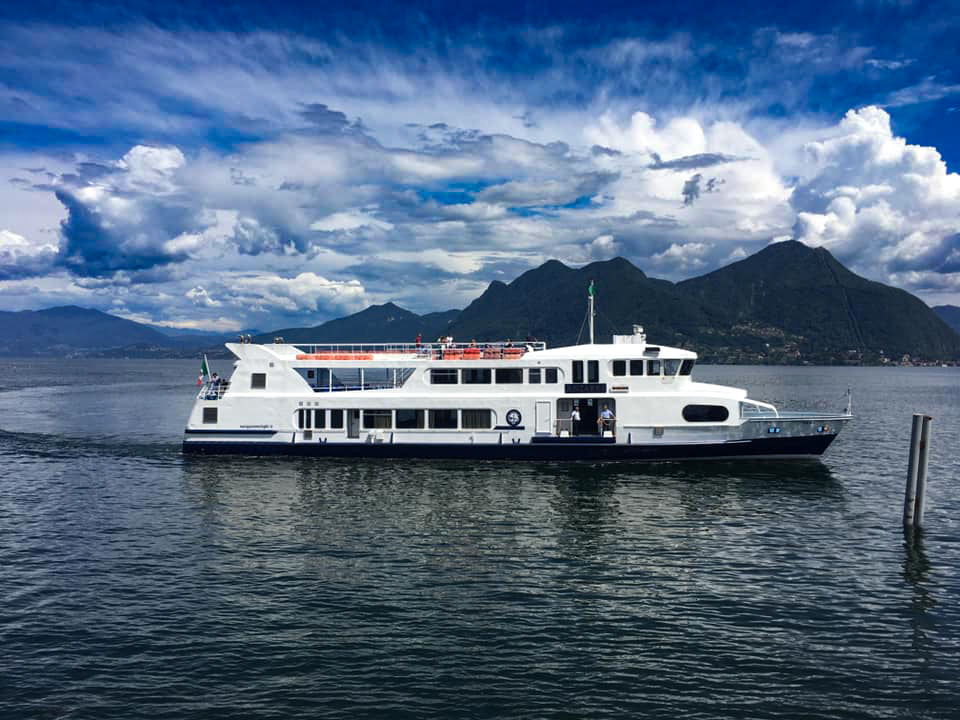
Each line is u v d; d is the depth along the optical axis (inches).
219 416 1935.3
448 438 1861.5
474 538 1205.7
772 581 1007.6
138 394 5054.1
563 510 1393.9
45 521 1310.3
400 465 1818.4
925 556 1125.7
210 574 1023.0
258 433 1920.5
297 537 1207.6
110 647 794.2
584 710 675.4
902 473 1824.6
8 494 1537.9
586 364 1823.3
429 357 1940.2
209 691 704.4
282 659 768.3
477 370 1856.5
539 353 1878.7
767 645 807.1
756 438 1790.1
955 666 763.4
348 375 1919.3
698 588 978.7
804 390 6210.6
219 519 1322.6
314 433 1904.5
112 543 1171.9
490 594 951.0
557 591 963.3
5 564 1064.8
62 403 4173.2
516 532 1242.0
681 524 1301.7
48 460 1971.0
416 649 792.3
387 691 706.2
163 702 684.7
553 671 746.8
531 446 1830.7
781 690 713.6
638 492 1545.3
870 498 1520.7
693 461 1829.5
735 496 1518.2
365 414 1893.5
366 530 1250.0
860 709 681.0
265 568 1049.5
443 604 916.0
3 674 733.3
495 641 812.6
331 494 1521.9
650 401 1801.2
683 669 753.0
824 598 945.5
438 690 708.7
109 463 1909.4
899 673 747.4
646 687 717.3
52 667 749.3
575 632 836.6
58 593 948.0
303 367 1920.5
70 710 669.9
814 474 1734.7
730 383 7760.8
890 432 2758.4
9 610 891.4
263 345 1951.3
